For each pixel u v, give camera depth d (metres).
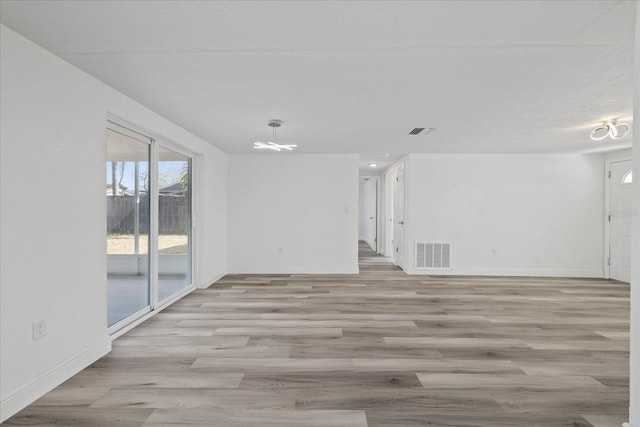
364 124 4.23
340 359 2.77
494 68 2.61
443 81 2.85
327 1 1.78
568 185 6.32
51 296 2.34
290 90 3.06
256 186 6.48
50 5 1.80
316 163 6.45
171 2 1.78
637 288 1.68
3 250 2.00
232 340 3.16
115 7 1.82
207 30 2.07
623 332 3.41
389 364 2.68
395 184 7.61
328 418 2.00
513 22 1.98
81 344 2.62
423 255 6.42
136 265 3.72
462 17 1.93
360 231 13.09
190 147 4.70
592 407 2.12
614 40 2.18
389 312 4.04
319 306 4.28
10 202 2.04
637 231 1.68
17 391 2.07
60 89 2.42
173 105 3.48
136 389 2.30
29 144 2.17
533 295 4.88
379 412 2.06
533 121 4.07
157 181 4.02
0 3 1.77
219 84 2.92
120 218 3.45
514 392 2.28
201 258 5.28
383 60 2.47
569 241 6.34
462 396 2.23
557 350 2.96
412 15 1.91
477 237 6.40
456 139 5.08
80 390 2.29
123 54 2.37
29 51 2.16
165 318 3.80
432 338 3.23
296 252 6.48
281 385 2.36
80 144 2.62
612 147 5.66
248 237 6.49
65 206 2.47
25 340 2.13
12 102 2.05
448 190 6.40
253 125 4.28
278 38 2.17
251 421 1.96
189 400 2.18
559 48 2.29
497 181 6.37
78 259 2.60
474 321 3.72
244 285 5.46
